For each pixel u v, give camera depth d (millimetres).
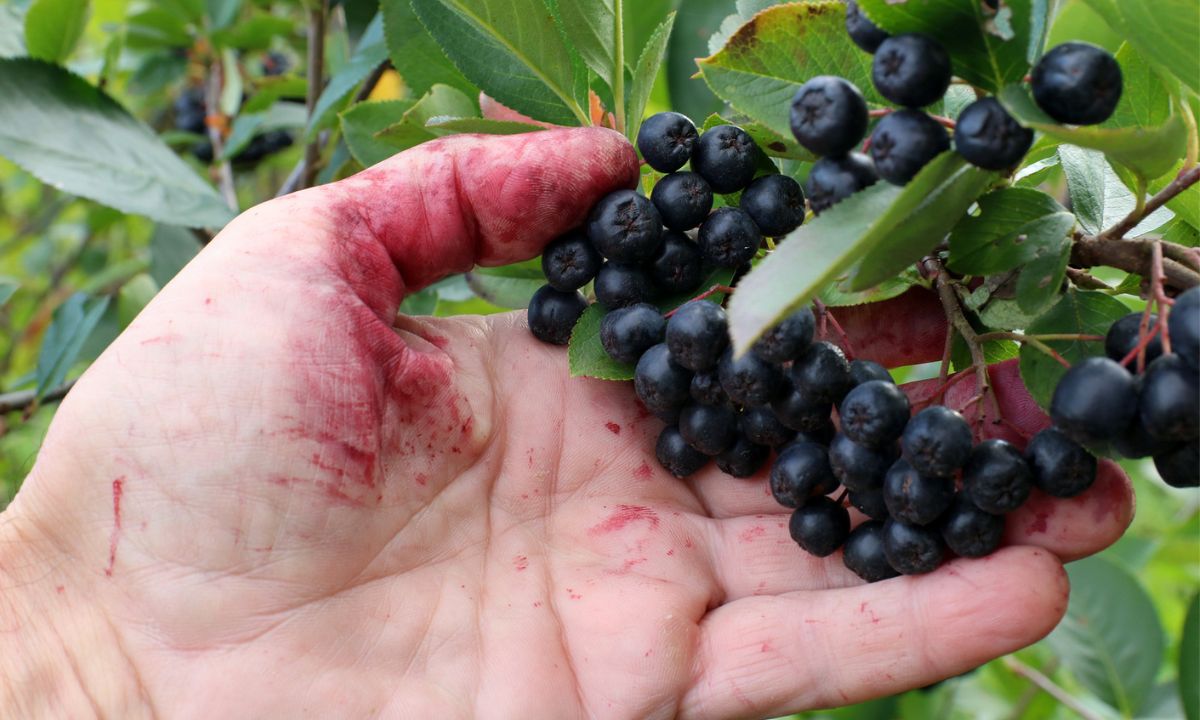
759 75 162
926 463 147
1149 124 159
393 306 196
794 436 178
